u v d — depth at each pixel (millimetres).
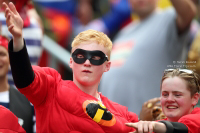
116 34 18688
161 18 15281
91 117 9320
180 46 15039
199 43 15883
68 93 9375
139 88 14664
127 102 14711
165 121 8797
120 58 15312
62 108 9305
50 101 9336
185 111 9914
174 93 9906
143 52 14906
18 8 14727
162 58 14820
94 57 9625
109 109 9977
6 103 12375
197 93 10133
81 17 19422
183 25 14898
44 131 9234
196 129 9141
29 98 9164
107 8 19719
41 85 9102
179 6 14609
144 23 15648
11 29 8461
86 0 19625
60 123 9180
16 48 8672
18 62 8711
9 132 9375
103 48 9734
